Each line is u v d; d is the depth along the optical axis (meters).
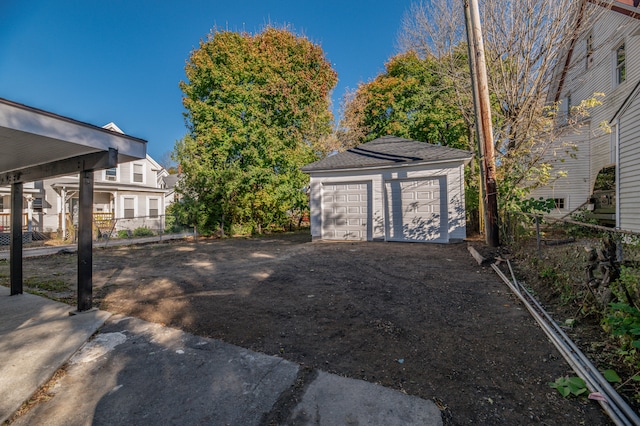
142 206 19.34
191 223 14.89
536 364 2.41
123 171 19.25
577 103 12.71
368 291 4.45
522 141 9.37
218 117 14.38
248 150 14.77
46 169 4.29
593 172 11.84
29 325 3.45
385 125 17.50
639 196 7.02
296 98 15.79
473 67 7.19
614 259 2.96
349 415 1.89
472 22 7.08
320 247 8.92
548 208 8.12
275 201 15.30
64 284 5.60
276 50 15.80
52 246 12.46
